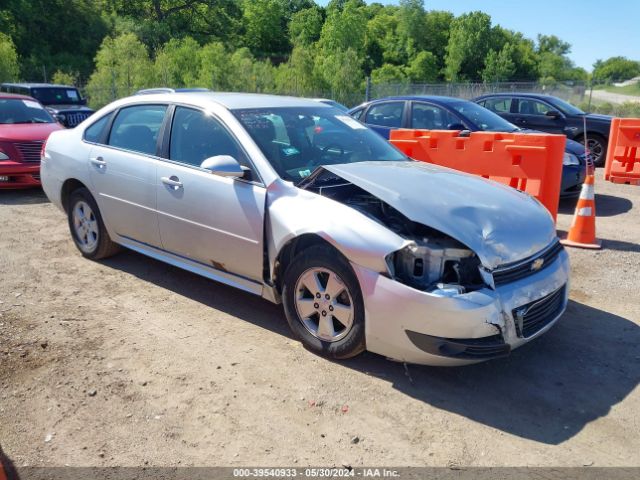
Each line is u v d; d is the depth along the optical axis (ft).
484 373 12.23
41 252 19.66
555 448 9.84
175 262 15.83
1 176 28.45
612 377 12.19
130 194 16.22
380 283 11.14
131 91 91.81
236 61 106.01
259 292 13.82
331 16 231.71
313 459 9.50
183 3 226.38
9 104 33.04
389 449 9.77
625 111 76.69
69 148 18.44
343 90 99.86
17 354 12.55
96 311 14.94
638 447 9.89
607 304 15.98
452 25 240.32
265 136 14.23
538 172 21.36
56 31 173.68
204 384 11.59
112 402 10.93
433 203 11.83
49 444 9.75
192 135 15.14
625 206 28.58
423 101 30.14
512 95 42.19
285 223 12.57
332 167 13.26
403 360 11.45
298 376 11.93
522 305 11.20
